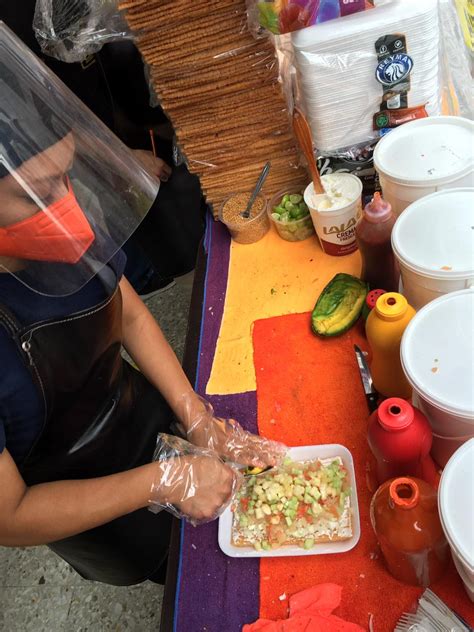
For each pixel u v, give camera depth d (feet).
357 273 4.18
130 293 3.65
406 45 3.59
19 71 2.36
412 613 2.55
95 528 3.57
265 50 3.87
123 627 5.75
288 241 4.65
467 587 2.39
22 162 2.12
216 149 4.50
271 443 3.32
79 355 2.88
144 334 3.66
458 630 2.40
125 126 5.72
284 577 2.85
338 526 2.92
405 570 2.54
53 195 2.24
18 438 2.81
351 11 3.56
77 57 4.36
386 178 3.50
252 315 4.20
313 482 3.07
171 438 3.42
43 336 2.63
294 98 4.52
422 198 3.20
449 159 3.38
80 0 3.96
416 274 2.95
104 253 2.49
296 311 4.09
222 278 4.59
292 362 3.79
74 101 2.69
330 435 3.36
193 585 2.99
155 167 5.82
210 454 3.23
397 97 3.85
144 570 3.99
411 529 2.31
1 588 6.41
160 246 6.37
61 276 2.40
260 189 4.72
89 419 3.27
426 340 2.69
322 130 4.06
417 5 3.48
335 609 2.68
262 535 3.00
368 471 3.11
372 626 2.59
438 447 2.83
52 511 2.75
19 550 6.65
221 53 3.86
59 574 6.33
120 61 5.12
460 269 2.83
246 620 2.79
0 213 2.12
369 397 3.37
